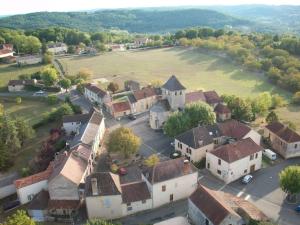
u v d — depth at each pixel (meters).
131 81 181.75
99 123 120.94
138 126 135.00
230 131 112.62
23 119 132.62
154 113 128.25
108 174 82.19
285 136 107.00
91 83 186.50
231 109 136.38
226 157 92.56
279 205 83.69
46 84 184.38
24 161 109.75
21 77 196.50
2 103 165.50
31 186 87.44
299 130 123.19
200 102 122.31
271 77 193.25
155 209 83.69
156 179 82.19
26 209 85.25
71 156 92.50
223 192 82.94
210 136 107.38
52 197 84.06
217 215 70.31
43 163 103.00
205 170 99.88
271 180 94.31
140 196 82.00
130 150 105.81
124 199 80.69
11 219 70.19
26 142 122.81
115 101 155.00
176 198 86.31
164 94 140.25
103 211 80.50
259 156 98.69
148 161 96.81
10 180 98.00
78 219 81.12
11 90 183.50
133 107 148.38
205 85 191.12
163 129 126.75
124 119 143.12
